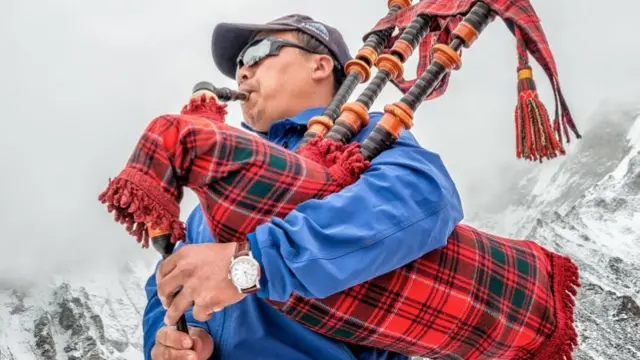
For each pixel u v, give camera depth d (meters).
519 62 2.01
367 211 1.71
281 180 1.76
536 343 2.03
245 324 2.00
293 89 2.45
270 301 1.86
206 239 2.20
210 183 1.73
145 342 2.29
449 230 1.83
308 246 1.63
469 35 2.08
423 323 1.90
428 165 1.88
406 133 2.08
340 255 1.65
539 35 2.01
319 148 1.96
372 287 1.85
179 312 1.67
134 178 1.62
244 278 1.61
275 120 2.47
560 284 2.13
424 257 1.91
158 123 1.71
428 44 2.61
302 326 1.94
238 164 1.72
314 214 1.70
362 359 2.04
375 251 1.68
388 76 2.26
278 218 1.70
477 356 2.00
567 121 1.96
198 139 1.69
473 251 2.00
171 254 1.72
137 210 1.61
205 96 1.90
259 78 2.46
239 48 2.74
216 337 2.06
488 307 1.96
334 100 2.36
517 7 2.05
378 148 1.95
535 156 1.96
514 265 2.05
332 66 2.53
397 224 1.71
